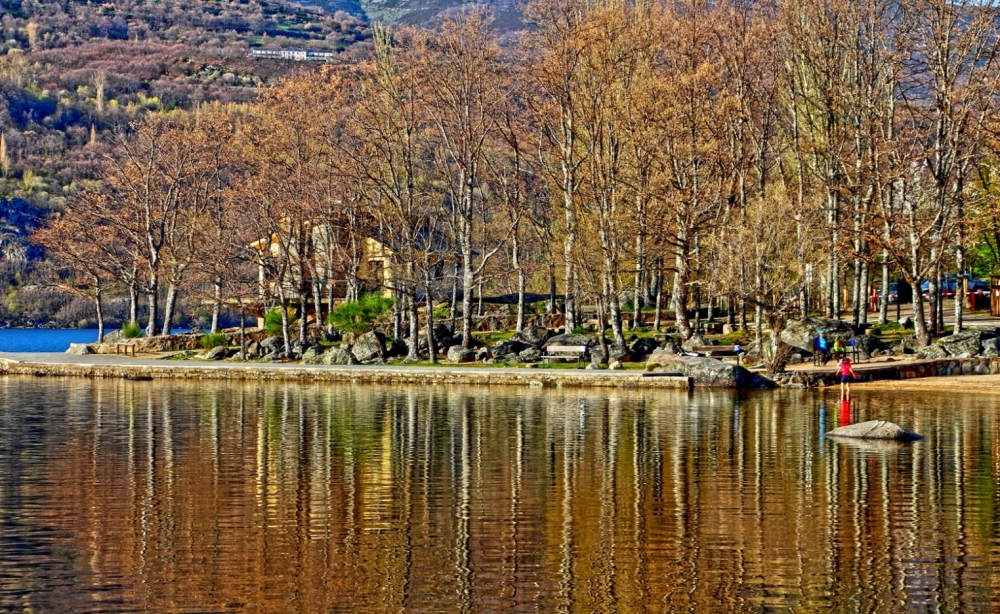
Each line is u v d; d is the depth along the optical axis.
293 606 18.28
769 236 56.88
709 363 52.19
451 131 68.31
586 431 36.66
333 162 70.31
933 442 34.00
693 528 23.00
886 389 49.94
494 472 29.14
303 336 70.69
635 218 64.44
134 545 21.72
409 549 21.45
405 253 66.38
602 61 61.97
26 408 44.44
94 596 18.73
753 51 63.72
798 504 25.20
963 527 23.09
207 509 24.70
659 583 19.41
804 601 18.53
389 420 39.91
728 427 37.53
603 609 18.19
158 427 38.06
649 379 51.59
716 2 64.06
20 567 20.27
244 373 59.50
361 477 28.44
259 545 21.72
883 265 64.38
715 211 67.00
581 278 64.25
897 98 68.56
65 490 26.72
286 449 33.00
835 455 31.56
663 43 64.50
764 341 59.19
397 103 67.62
